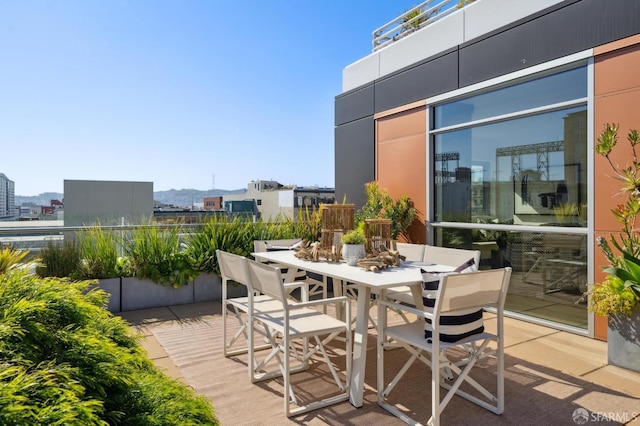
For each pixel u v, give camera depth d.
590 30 3.83
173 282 5.01
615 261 3.22
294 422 2.38
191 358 3.35
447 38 5.40
